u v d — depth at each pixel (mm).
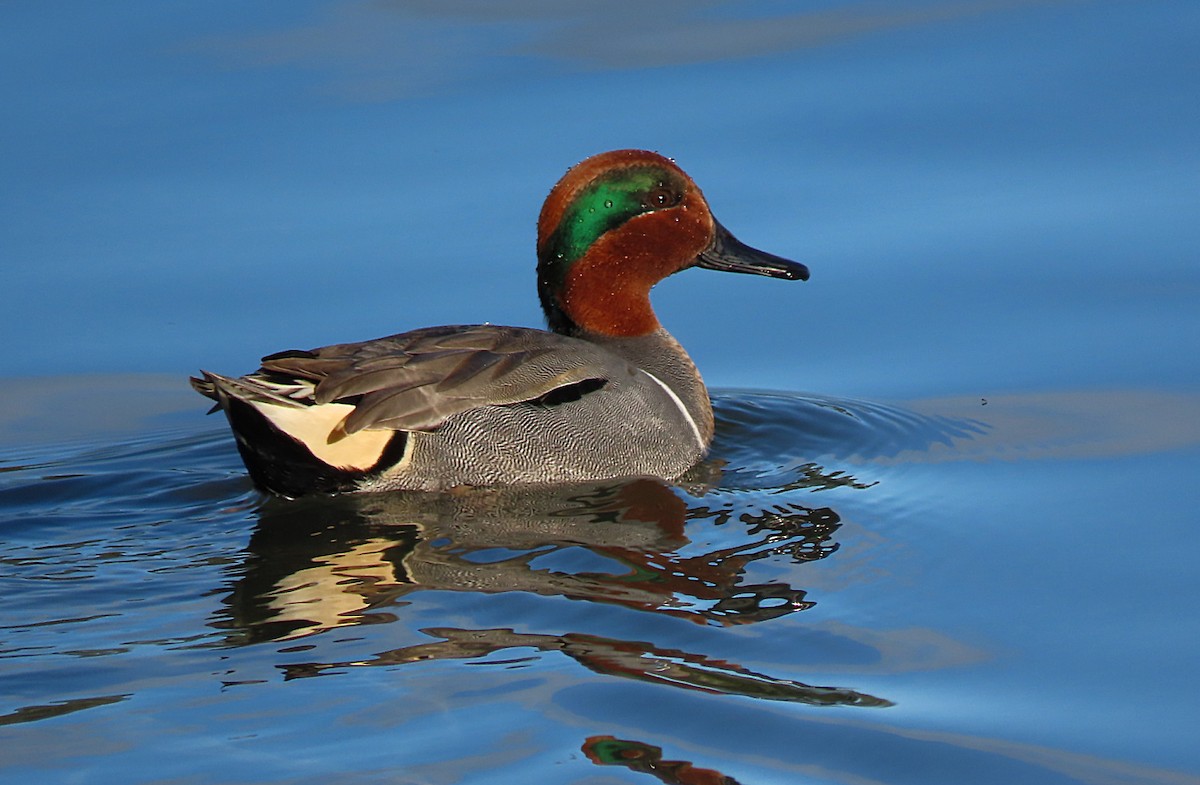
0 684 10312
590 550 12781
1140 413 15617
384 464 14141
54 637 11117
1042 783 9133
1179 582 11938
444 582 12055
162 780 9031
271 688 10172
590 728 9586
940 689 10266
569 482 14703
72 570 12523
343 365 14000
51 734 9594
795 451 15617
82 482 14945
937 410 16250
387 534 13258
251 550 12914
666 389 15758
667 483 14789
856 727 9664
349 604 11656
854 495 14164
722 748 9414
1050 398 16172
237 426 13766
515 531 13312
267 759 9258
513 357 14633
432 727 9609
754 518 13602
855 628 11156
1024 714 9945
